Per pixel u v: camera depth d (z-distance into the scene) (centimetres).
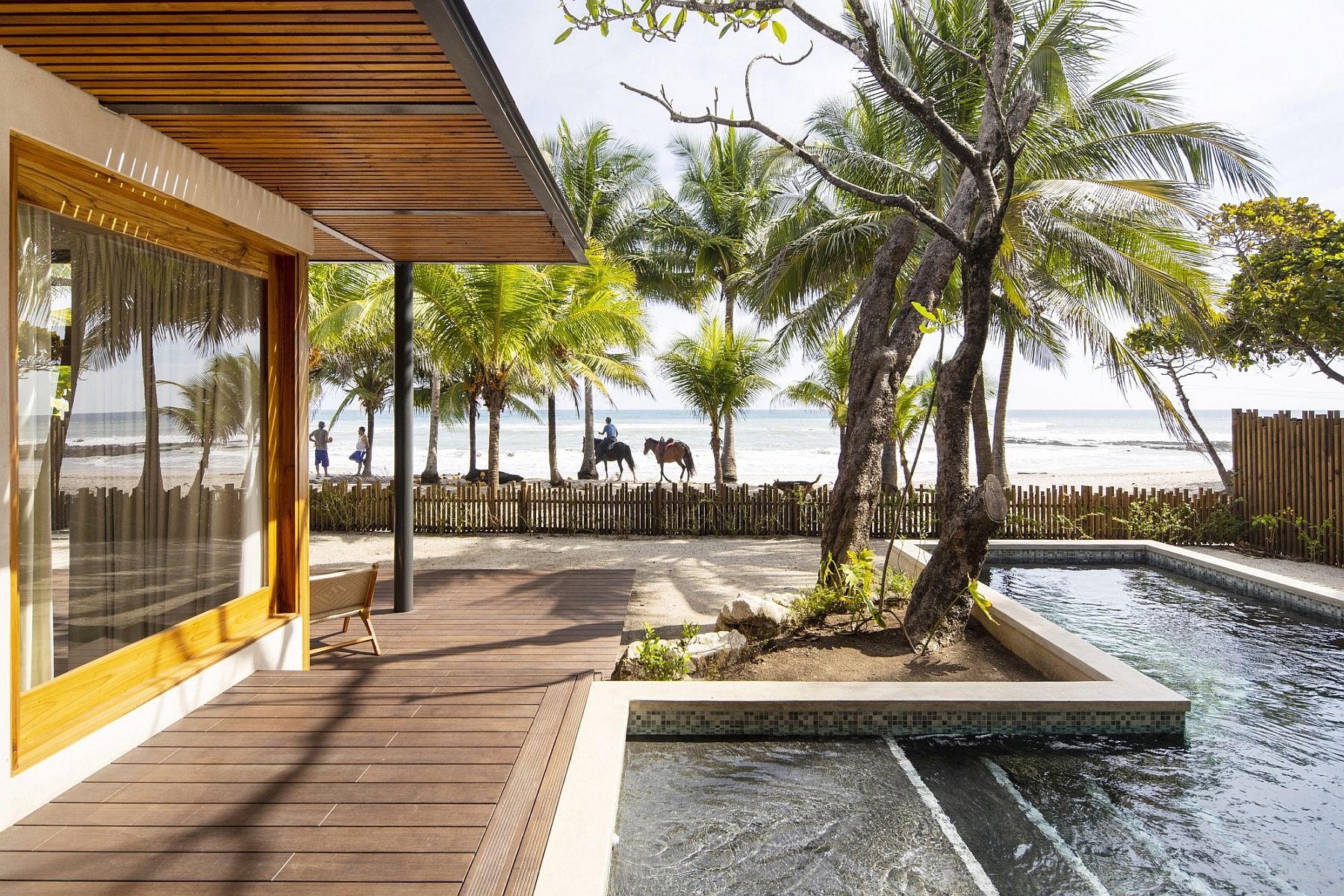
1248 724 443
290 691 387
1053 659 492
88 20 228
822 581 667
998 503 519
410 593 644
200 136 334
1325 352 1237
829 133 1270
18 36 240
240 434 416
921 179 1038
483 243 558
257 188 409
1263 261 1288
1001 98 463
